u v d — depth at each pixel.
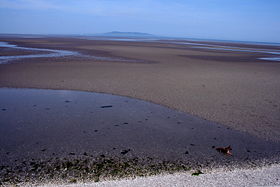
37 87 9.98
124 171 3.89
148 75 13.56
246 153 4.72
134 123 6.32
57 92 9.32
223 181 3.31
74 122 6.27
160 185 3.15
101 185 3.17
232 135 5.63
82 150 4.70
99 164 4.13
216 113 7.18
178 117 6.82
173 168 4.05
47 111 7.08
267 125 6.28
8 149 4.66
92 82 11.18
